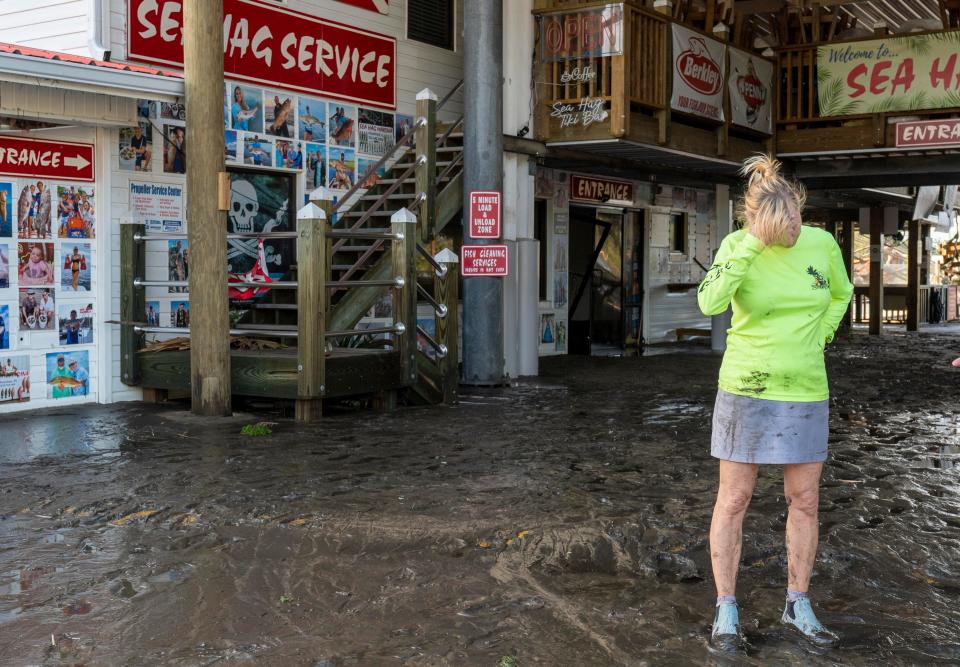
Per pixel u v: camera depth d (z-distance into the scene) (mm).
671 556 4652
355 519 5223
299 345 8289
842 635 3713
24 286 8805
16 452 6953
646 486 6070
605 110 12211
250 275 11047
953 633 3738
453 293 9750
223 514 5316
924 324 28969
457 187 11648
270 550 4703
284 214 11453
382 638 3633
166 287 9852
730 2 14438
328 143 11805
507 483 6105
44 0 9672
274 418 8586
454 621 3809
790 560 3775
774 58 15477
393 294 9227
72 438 7512
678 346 17469
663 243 18156
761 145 15617
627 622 3824
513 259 12023
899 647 3602
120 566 4441
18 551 4652
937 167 15531
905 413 9391
